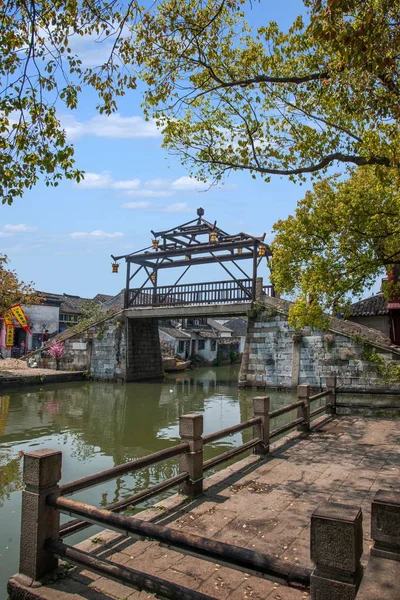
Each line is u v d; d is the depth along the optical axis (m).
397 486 6.05
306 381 20.28
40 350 29.69
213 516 5.07
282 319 21.41
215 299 23.56
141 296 26.97
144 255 26.70
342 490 5.91
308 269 11.52
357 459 7.40
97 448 11.23
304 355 20.47
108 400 19.64
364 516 5.03
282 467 6.96
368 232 10.59
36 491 3.85
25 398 19.94
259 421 7.57
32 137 6.08
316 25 5.99
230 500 5.57
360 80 7.18
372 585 2.32
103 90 7.00
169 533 3.14
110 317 27.55
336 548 2.49
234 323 54.25
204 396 20.95
